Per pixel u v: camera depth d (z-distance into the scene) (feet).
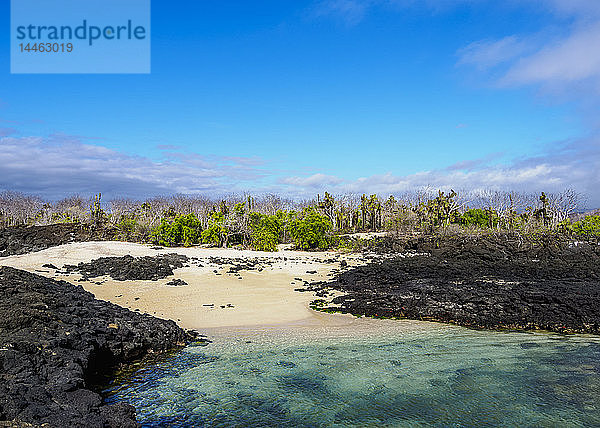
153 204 282.36
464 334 53.52
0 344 31.48
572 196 170.50
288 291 78.13
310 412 32.22
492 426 30.40
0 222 185.47
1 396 24.91
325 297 73.92
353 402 34.04
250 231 148.46
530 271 90.89
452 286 74.79
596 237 134.62
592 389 36.60
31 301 41.96
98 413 27.25
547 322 56.39
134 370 40.60
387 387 36.96
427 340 50.88
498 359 44.01
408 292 71.92
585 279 80.84
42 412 24.35
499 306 61.31
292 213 177.17
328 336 52.54
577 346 48.29
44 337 35.12
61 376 30.48
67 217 192.34
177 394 35.17
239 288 79.41
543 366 41.96
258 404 33.47
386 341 50.49
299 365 42.14
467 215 191.52
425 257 112.68
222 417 31.22
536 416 31.86
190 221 149.79
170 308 64.64
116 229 162.09
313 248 138.10
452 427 30.19
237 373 40.01
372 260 110.83
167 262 95.71
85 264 90.99
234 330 55.16
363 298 70.33
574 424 30.76
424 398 34.81
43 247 115.85
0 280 47.39
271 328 56.18
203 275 88.58
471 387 37.01
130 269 85.66
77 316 43.80
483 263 101.91
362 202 222.69
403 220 169.99
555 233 134.72
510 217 170.60
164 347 46.34
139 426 27.37
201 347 47.91
